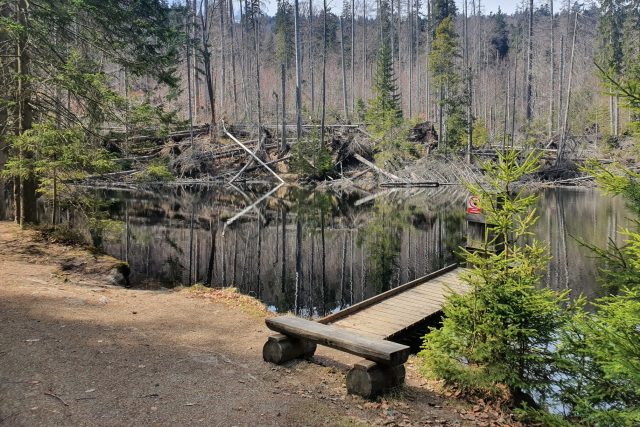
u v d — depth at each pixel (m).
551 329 5.68
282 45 74.88
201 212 27.69
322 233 22.50
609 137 43.97
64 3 14.09
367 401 5.17
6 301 7.84
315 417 4.69
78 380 5.05
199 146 40.94
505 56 92.69
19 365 5.24
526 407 5.25
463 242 20.58
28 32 13.30
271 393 5.19
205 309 8.76
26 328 6.54
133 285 11.95
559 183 42.06
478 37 81.75
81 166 14.35
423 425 4.80
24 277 9.83
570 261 16.55
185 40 34.53
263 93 64.88
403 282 14.63
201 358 6.11
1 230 14.08
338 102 69.19
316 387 5.48
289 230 23.28
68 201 15.33
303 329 5.80
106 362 5.63
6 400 4.43
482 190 6.04
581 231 21.92
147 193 34.88
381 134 42.38
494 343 5.70
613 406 5.29
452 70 53.53
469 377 5.63
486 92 69.38
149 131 17.47
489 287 5.77
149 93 21.56
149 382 5.20
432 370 5.91
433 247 19.67
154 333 7.04
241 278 14.70
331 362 6.39
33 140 12.77
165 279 13.30
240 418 4.56
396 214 28.23
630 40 51.56
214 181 40.44
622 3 61.44
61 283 9.88
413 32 90.19
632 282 5.25
